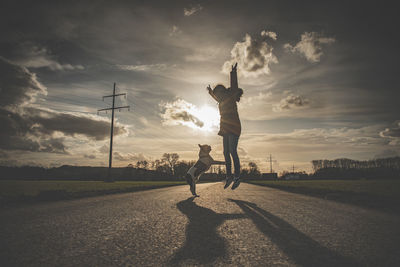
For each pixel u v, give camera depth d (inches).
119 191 412.5
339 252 77.0
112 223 121.3
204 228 110.2
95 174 2751.0
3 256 72.2
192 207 181.0
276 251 78.0
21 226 114.1
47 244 85.0
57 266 64.8
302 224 119.5
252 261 69.1
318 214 152.5
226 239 91.8
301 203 219.8
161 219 131.6
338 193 347.6
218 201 225.6
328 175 3919.8
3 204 211.9
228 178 215.2
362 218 139.9
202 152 284.2
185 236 96.4
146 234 99.5
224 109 207.3
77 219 132.2
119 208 176.7
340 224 120.7
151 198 263.0
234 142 203.8
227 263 67.6
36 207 187.8
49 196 271.3
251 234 99.3
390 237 95.3
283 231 104.7
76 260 69.6
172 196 289.4
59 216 141.9
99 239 91.8
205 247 82.2
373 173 3235.7
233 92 206.4
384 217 144.6
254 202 220.2
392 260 69.8
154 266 65.3
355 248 81.1
